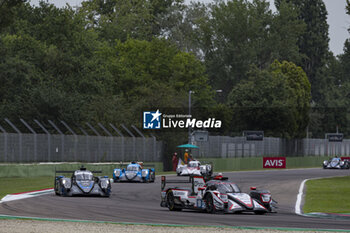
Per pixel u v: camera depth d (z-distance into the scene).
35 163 149.25
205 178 79.62
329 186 137.75
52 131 178.88
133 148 193.12
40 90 196.12
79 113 197.50
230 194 75.12
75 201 89.88
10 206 78.50
